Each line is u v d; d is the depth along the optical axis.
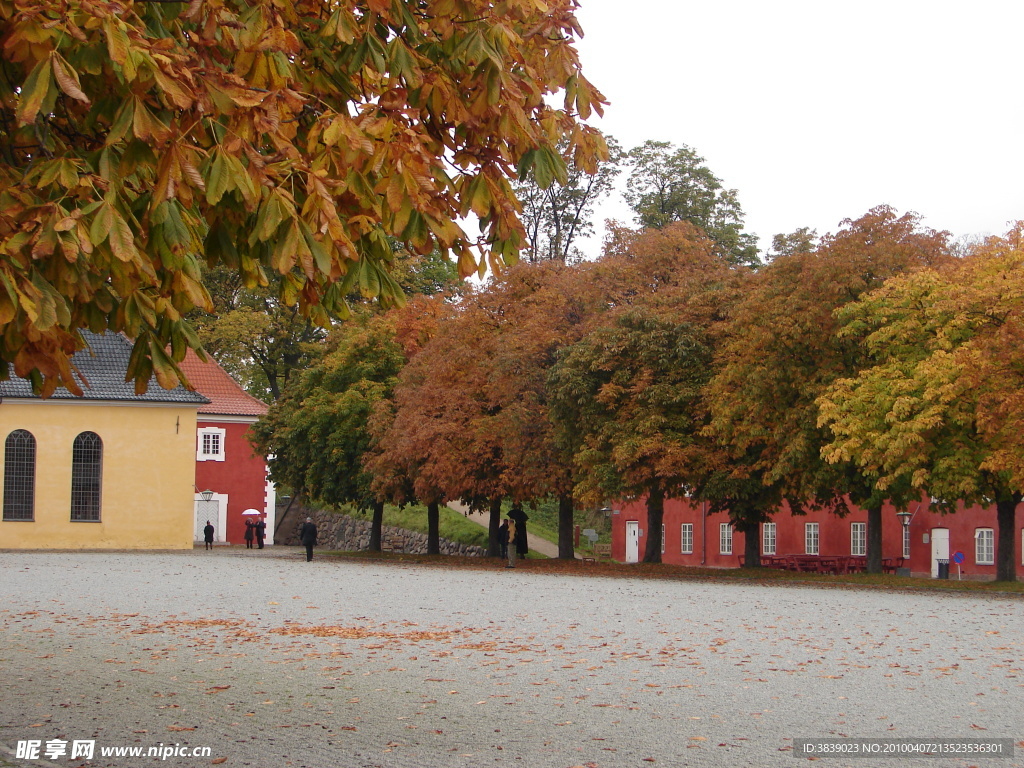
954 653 13.79
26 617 17.56
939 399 27.33
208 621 17.09
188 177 5.60
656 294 36.44
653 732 8.52
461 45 7.05
